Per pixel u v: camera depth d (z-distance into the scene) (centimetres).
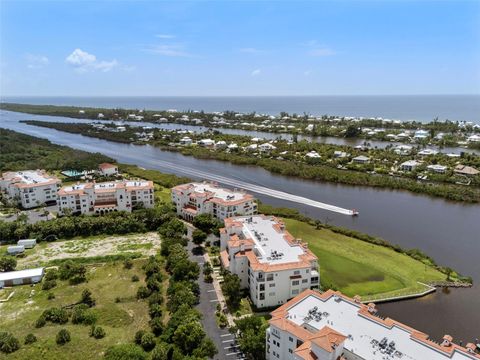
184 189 17575
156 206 18712
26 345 8731
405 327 7425
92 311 10169
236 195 16975
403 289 11256
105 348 8656
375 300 10688
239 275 11281
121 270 12531
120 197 17838
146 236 15475
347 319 7819
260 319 9031
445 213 18138
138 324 9650
